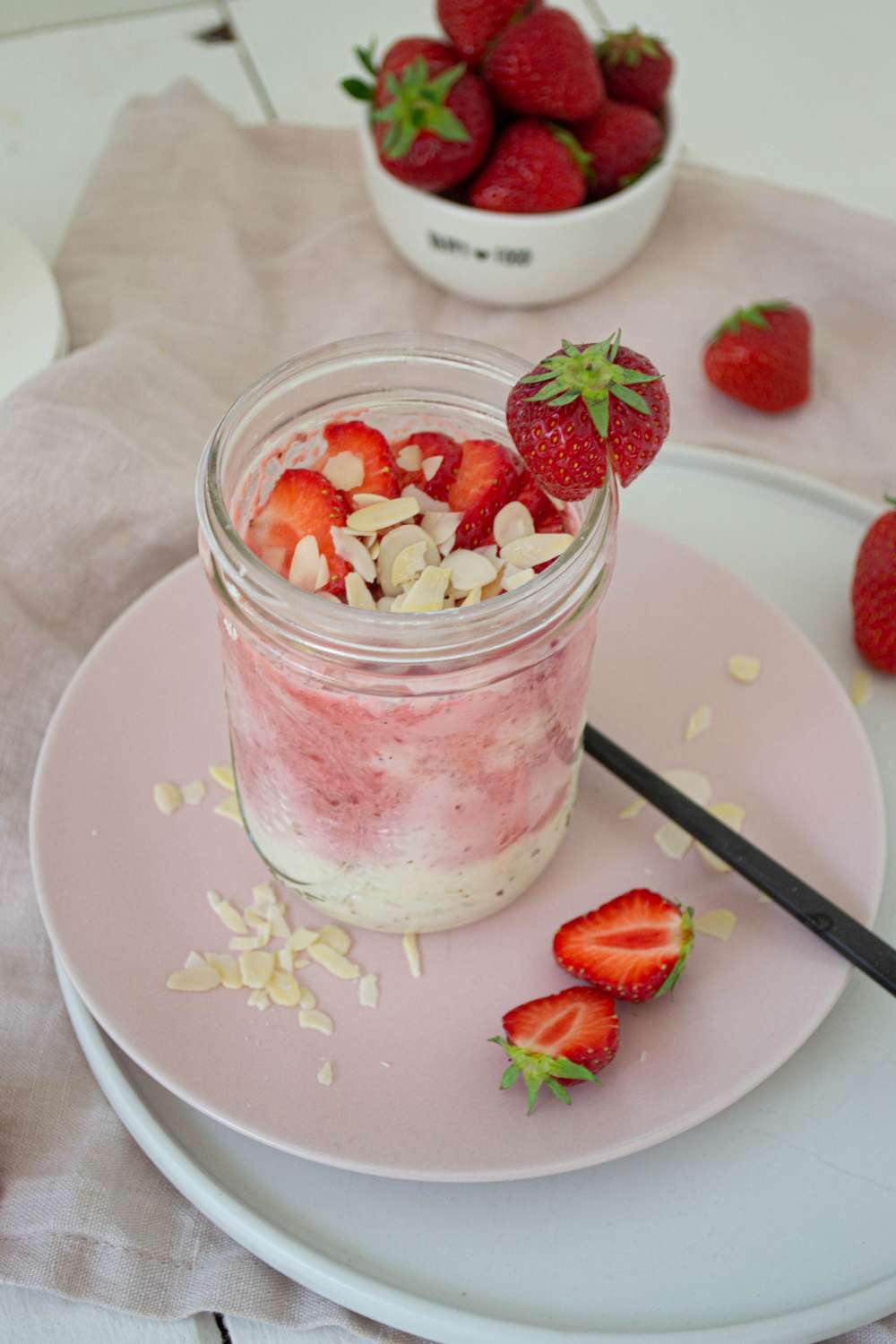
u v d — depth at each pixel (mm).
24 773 560
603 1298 455
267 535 465
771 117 792
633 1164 476
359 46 819
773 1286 457
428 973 496
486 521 468
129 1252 476
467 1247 462
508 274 687
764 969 493
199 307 687
